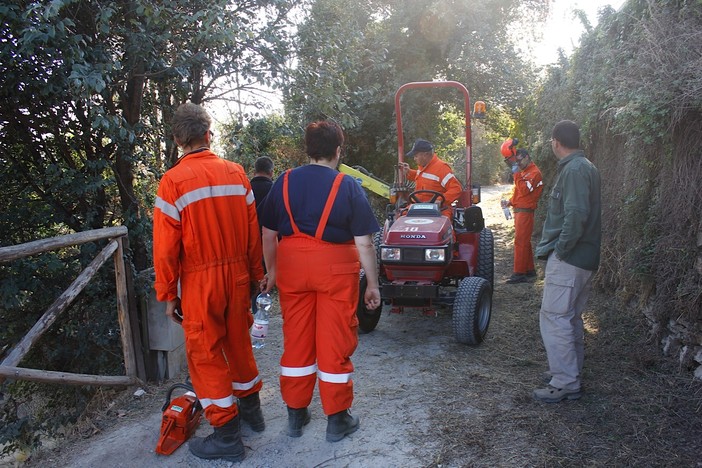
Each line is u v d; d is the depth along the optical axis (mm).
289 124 6000
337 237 3010
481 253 5750
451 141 13492
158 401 4012
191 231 2836
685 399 3471
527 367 4285
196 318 2922
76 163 4777
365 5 10797
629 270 4516
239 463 3094
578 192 3432
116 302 4434
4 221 4379
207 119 3045
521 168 6828
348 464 3039
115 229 3977
